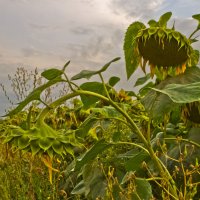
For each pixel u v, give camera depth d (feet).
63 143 1.82
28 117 1.85
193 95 1.72
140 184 2.09
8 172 4.03
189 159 2.49
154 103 1.97
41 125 1.84
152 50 2.79
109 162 2.67
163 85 2.41
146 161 2.27
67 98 1.86
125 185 2.53
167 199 1.96
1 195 3.86
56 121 4.21
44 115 1.86
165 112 1.94
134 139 3.62
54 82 1.85
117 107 1.92
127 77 2.89
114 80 2.72
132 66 2.89
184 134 2.89
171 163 2.53
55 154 1.80
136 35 2.84
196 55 2.81
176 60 2.80
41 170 3.58
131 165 2.24
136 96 3.59
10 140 1.82
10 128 1.85
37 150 1.79
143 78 3.52
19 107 1.82
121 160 2.87
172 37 2.74
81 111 4.02
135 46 2.83
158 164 1.96
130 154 2.79
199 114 2.79
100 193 2.47
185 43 2.75
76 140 1.85
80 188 2.83
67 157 3.89
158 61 2.83
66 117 4.28
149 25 2.81
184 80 2.43
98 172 2.57
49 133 1.83
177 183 2.47
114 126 3.73
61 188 3.62
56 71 1.86
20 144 1.80
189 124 2.91
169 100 1.95
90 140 3.66
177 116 3.04
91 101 2.23
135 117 3.56
